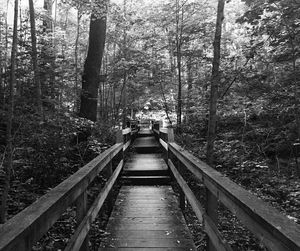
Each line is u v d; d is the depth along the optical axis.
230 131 9.27
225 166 7.72
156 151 11.09
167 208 5.02
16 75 8.43
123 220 4.44
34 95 8.36
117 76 12.87
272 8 6.01
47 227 1.59
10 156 5.08
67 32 16.39
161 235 3.86
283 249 1.16
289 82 7.13
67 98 10.39
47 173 6.10
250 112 8.69
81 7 9.55
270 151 8.37
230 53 10.12
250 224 1.56
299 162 7.68
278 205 5.63
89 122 8.13
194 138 10.12
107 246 3.53
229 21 12.19
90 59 9.92
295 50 6.70
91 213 2.79
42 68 8.90
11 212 4.71
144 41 14.02
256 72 7.42
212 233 2.40
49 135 6.43
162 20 12.50
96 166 3.21
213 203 2.64
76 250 2.15
